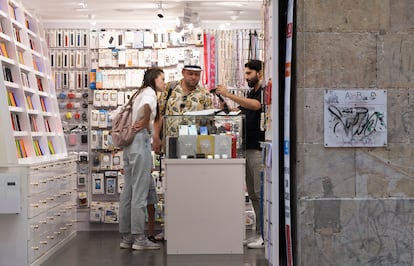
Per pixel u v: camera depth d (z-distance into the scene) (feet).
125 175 23.99
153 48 30.58
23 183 20.16
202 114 23.02
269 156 16.10
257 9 28.30
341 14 15.02
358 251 15.02
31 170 20.43
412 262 15.08
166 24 30.91
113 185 30.27
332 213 14.99
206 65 30.66
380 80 15.08
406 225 15.10
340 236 15.01
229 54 30.76
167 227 22.18
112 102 30.22
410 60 15.12
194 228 22.17
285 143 15.19
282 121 15.57
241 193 22.20
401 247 15.07
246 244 24.23
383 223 15.07
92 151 30.55
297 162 15.01
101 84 30.30
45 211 22.27
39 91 26.48
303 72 14.98
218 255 21.99
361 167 15.08
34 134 23.88
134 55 30.42
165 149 23.04
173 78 30.42
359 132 15.05
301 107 14.99
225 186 22.17
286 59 15.23
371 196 15.10
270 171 15.94
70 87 30.53
